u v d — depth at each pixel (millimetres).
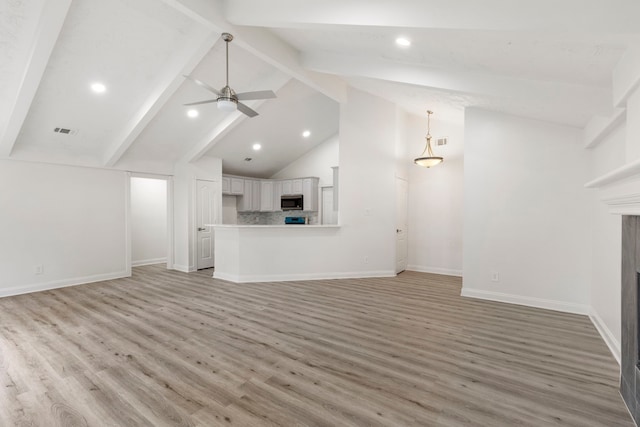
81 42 3422
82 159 5414
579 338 3049
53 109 4266
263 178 9336
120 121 4906
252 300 4340
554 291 3959
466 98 3957
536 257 4062
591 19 1711
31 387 2186
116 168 5840
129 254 6078
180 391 2143
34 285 4914
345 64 3936
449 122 6273
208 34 3432
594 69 2430
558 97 2887
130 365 2498
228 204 8625
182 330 3232
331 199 8234
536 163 4051
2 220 4652
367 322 3475
